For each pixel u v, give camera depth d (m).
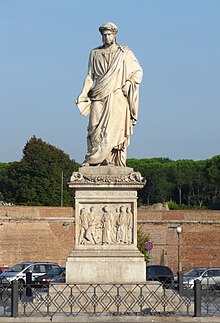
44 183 86.31
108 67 24.39
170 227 65.56
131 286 22.47
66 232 63.84
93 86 24.52
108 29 24.56
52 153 88.19
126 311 21.50
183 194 124.81
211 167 118.94
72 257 23.14
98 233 23.53
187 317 20.19
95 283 22.47
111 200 23.55
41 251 62.78
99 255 23.19
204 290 26.91
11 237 61.72
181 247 65.44
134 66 24.59
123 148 24.33
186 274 44.03
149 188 124.81
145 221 65.62
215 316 20.53
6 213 61.69
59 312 21.42
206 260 65.00
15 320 19.94
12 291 20.34
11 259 61.59
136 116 24.42
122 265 23.09
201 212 65.38
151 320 20.06
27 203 85.81
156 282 23.08
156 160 146.12
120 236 23.48
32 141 87.94
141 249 60.53
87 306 21.64
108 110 24.12
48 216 63.25
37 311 21.52
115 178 23.44
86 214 23.55
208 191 119.88
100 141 23.97
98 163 24.00
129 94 24.25
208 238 65.12
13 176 86.75
